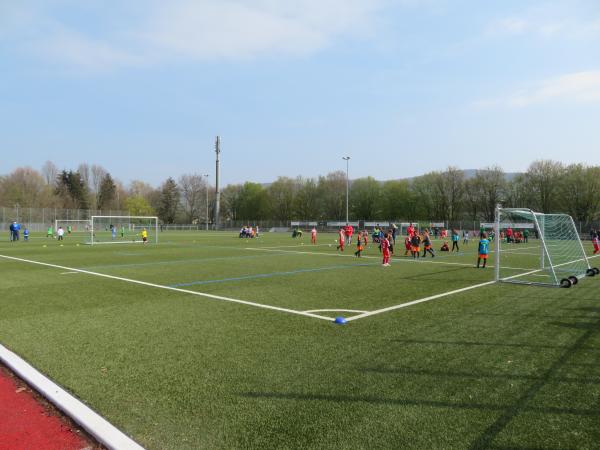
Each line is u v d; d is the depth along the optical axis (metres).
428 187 74.75
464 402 4.02
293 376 4.69
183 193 101.88
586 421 3.64
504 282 12.30
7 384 4.62
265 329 6.77
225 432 3.45
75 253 22.81
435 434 3.40
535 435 3.40
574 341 6.08
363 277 13.41
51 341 6.04
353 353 5.50
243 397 4.13
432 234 53.78
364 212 82.88
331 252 24.67
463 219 72.88
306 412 3.81
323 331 6.64
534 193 64.69
